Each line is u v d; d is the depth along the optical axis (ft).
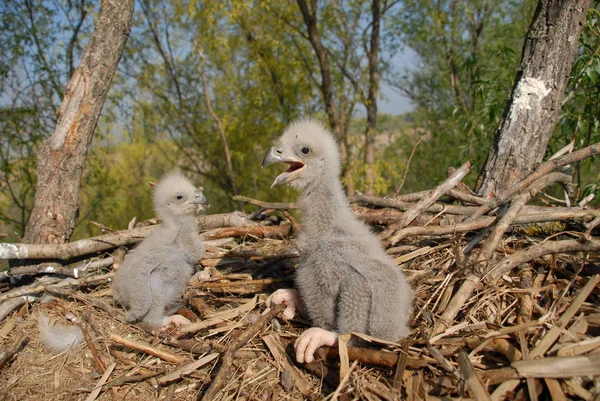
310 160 2.25
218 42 7.94
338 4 8.44
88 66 3.10
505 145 3.12
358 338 2.04
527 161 3.07
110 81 3.18
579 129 3.70
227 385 1.97
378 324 1.98
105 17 3.11
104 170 9.84
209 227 3.37
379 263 2.06
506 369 1.70
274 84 8.55
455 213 2.83
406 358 1.83
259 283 2.55
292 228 3.14
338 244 2.12
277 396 1.92
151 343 2.28
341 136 8.11
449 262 2.42
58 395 2.07
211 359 2.08
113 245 2.96
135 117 9.61
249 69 8.87
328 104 7.53
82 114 3.09
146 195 10.30
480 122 5.45
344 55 8.54
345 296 2.05
